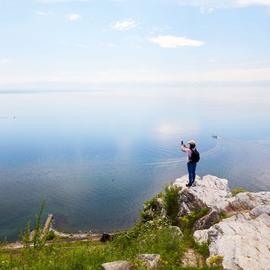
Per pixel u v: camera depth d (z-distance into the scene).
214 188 25.97
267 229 17.03
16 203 190.62
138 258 13.42
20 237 14.28
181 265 14.11
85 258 12.98
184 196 23.81
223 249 15.05
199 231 18.30
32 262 12.62
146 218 25.19
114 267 12.14
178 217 22.78
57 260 12.78
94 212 171.75
